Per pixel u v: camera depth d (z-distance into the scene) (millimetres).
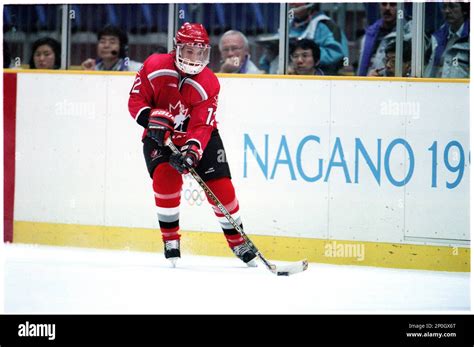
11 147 6086
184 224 5754
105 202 5902
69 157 5973
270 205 5609
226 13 6180
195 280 4512
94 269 4820
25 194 6078
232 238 5020
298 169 5555
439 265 5332
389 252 5410
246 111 5633
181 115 4793
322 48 6211
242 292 4176
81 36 6328
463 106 5281
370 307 3922
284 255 5598
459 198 5297
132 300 3891
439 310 3906
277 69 6195
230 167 5668
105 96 5879
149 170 4883
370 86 5410
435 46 5844
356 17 6191
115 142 5867
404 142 5371
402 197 5379
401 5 5527
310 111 5523
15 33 6332
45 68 6277
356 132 5449
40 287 4168
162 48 6188
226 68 6102
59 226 6012
